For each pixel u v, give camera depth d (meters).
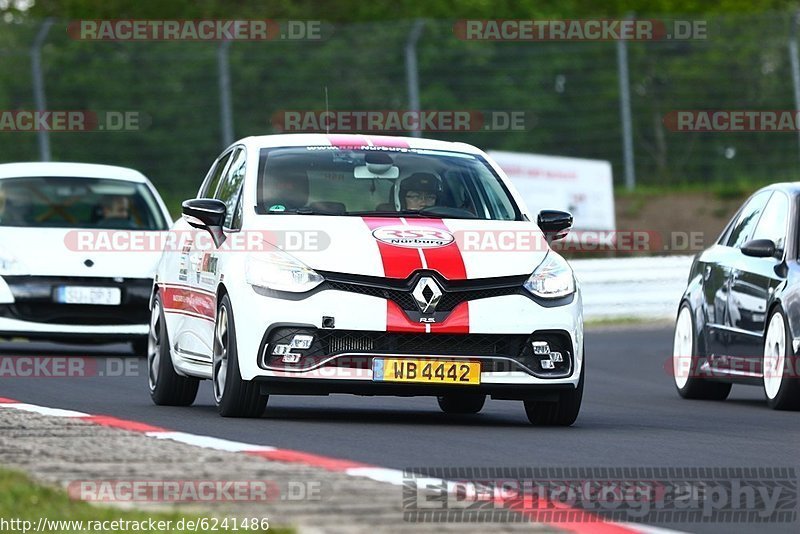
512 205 33.78
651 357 59.81
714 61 114.50
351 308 29.95
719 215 114.38
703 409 39.53
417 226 31.78
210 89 111.25
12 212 52.09
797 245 40.47
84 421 28.14
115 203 53.31
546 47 115.19
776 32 113.25
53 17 162.25
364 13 154.38
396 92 113.19
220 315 31.70
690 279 45.81
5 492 19.44
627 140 115.19
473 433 29.45
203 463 22.42
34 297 49.62
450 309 30.25
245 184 33.16
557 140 115.94
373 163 34.00
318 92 112.50
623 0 159.88
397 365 30.00
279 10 157.00
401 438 27.84
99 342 52.00
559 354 30.97
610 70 115.31
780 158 117.19
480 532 17.47
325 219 31.86
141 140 111.25
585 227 101.38
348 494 19.75
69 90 110.44
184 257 35.06
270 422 30.33
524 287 30.81
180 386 35.38
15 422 27.73
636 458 25.64
